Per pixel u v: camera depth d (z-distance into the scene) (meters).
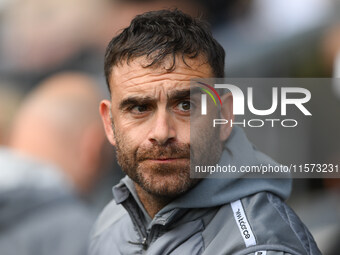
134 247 3.84
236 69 7.39
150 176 3.44
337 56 7.12
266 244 3.22
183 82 3.36
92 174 2.57
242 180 3.62
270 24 7.79
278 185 3.74
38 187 2.46
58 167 2.48
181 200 3.50
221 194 3.53
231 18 7.70
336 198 6.66
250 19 7.80
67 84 2.61
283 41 7.45
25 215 2.44
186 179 3.44
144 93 3.34
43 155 2.47
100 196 4.50
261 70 7.35
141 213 3.90
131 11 4.06
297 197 6.94
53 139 2.46
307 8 7.73
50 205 2.46
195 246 3.45
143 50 3.38
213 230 3.49
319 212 6.64
